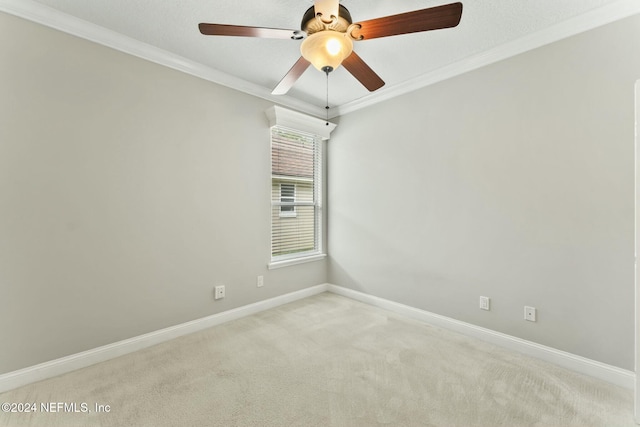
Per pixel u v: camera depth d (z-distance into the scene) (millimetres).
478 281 2566
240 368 2104
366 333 2682
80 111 2109
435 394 1808
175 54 2514
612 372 1923
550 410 1660
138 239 2389
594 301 1998
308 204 3826
